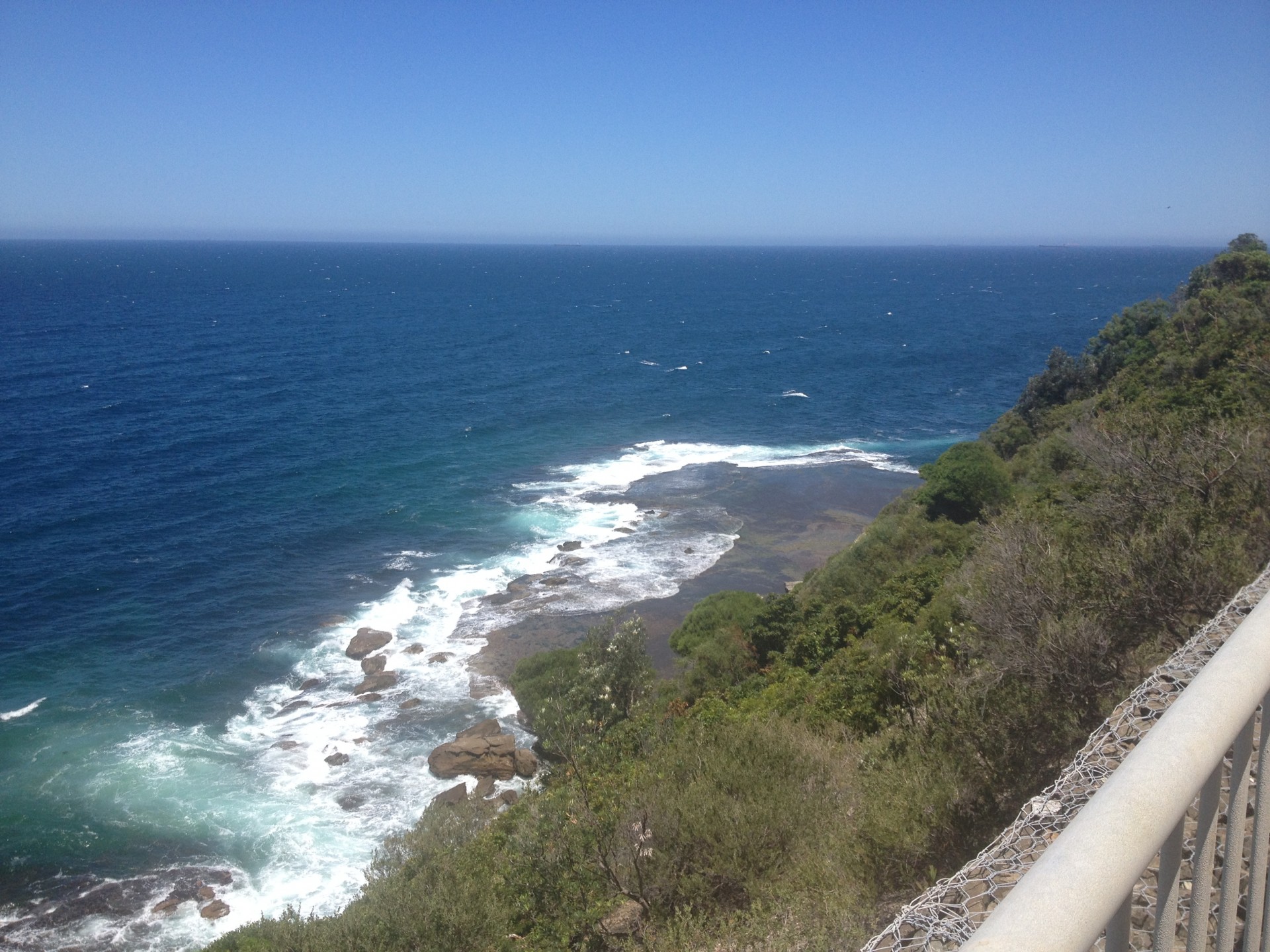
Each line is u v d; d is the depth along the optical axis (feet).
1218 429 42.37
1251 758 8.38
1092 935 4.92
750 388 282.56
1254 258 149.59
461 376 294.25
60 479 172.65
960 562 82.17
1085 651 31.45
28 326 382.22
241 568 135.44
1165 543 33.53
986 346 375.45
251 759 90.07
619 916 31.14
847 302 590.14
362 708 99.14
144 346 337.93
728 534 152.76
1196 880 7.02
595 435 221.25
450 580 132.87
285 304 529.86
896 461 199.72
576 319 481.87
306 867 75.05
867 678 47.83
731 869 29.53
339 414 234.58
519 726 95.30
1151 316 154.51
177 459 188.24
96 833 78.95
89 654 109.70
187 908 70.54
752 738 37.45
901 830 25.50
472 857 39.91
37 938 67.46
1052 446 116.16
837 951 21.22
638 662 75.97
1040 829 13.37
